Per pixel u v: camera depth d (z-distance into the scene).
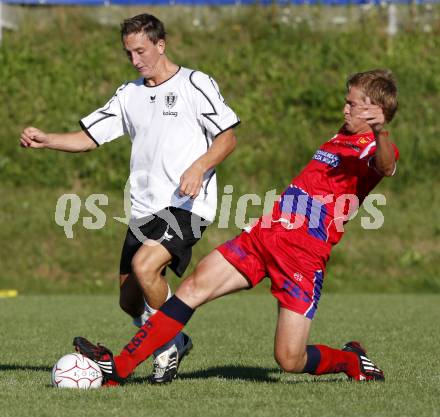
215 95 20.52
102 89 68.38
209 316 38.09
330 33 74.69
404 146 62.47
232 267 19.34
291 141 63.94
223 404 17.36
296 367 19.42
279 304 19.47
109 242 55.09
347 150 19.48
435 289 51.75
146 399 17.88
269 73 69.81
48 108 66.44
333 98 66.62
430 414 16.53
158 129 20.64
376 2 77.31
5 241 54.81
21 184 60.59
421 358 25.05
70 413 16.47
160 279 20.23
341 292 51.75
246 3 78.19
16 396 18.19
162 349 19.84
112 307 41.56
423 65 70.62
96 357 19.36
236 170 61.00
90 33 75.25
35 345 28.03
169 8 78.00
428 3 77.00
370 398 18.09
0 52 71.31
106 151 62.38
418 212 58.22
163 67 20.86
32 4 77.81
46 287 51.59
